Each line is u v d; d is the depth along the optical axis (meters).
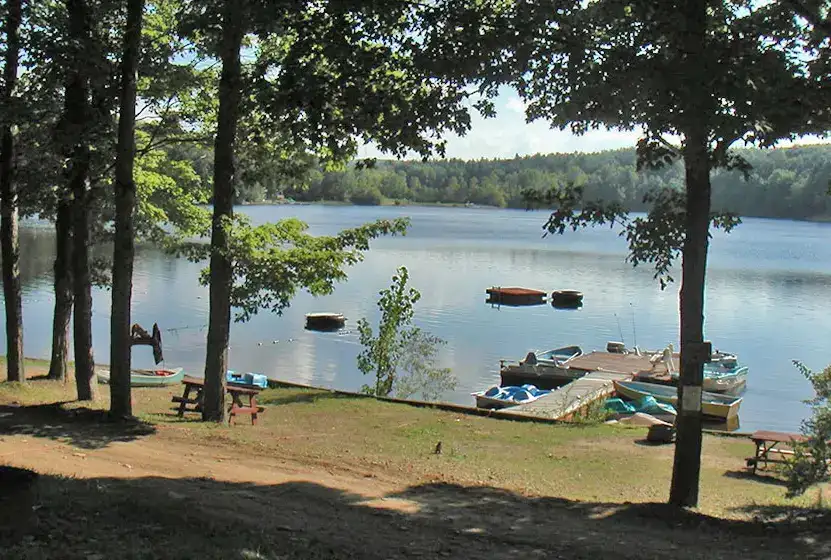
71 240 17.23
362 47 10.30
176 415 15.34
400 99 10.38
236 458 11.36
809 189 102.25
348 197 188.25
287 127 11.36
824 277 61.16
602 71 9.21
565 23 9.74
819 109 9.05
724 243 96.62
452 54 9.83
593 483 11.70
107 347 29.86
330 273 14.68
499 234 106.56
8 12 14.15
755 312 44.72
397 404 18.19
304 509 8.76
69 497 7.52
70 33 13.47
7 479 6.35
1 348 28.08
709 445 15.30
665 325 41.25
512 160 179.12
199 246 14.92
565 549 7.73
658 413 23.58
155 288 46.44
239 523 7.57
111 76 13.85
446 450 13.38
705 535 8.43
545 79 10.00
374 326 37.28
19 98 13.96
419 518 8.73
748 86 8.45
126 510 7.33
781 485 12.24
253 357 30.94
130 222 13.36
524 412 21.64
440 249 81.44
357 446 13.14
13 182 15.41
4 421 12.71
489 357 32.28
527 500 10.00
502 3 10.30
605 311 45.22
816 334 38.31
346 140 12.48
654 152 9.80
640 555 7.56
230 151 14.15
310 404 17.84
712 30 9.80
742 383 29.06
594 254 79.56
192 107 16.00
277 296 14.57
